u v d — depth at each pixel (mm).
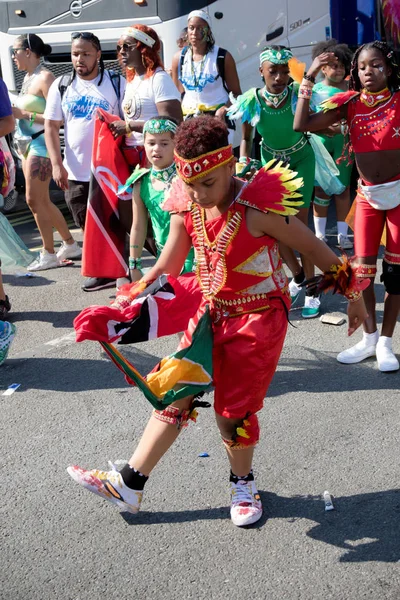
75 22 8320
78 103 6223
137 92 5430
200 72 7027
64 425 4242
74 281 6859
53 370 4988
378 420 4125
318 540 3182
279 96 5379
